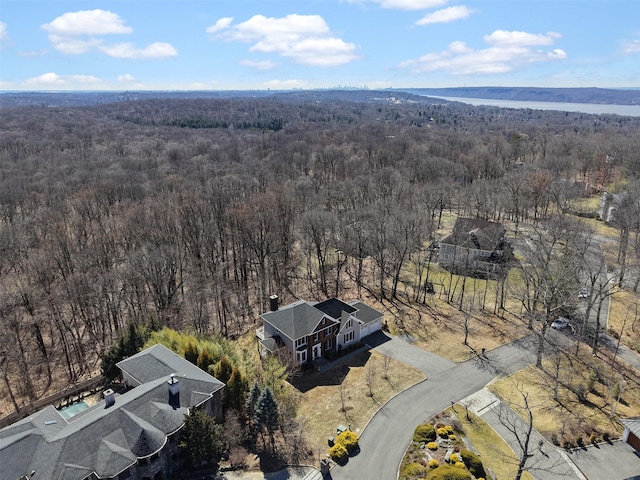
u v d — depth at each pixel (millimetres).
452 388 49438
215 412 43000
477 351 56719
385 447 41281
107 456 34188
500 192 108000
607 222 100812
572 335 59562
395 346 58281
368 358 55750
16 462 33875
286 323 54531
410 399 47750
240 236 74312
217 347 50188
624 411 44781
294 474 38625
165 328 53938
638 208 77875
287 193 91438
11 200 95000
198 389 41625
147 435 35906
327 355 55781
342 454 39812
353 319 58219
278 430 43125
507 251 82812
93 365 58812
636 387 48688
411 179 127062
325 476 38281
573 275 60469
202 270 69188
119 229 77375
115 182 107688
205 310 66688
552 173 117750
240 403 43906
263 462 40000
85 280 58906
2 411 49750
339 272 78000
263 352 54375
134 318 61469
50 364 58781
